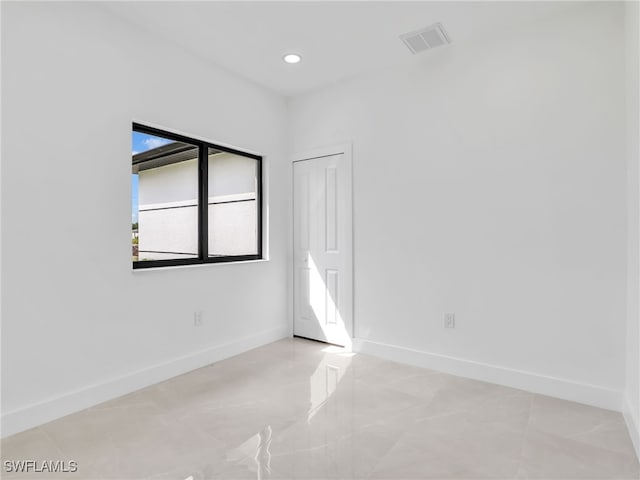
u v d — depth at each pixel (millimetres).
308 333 3711
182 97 2820
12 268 1958
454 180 2801
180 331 2816
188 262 2986
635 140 1947
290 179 3803
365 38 2684
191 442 1863
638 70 1840
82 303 2240
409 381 2656
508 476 1600
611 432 1953
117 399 2363
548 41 2424
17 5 1973
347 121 3379
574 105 2338
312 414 2160
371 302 3242
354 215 3338
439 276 2873
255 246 3691
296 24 2510
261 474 1610
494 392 2467
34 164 2035
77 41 2215
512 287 2564
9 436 1923
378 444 1845
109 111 2371
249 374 2791
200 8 2330
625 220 2180
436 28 2551
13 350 1960
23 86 1992
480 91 2684
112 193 2391
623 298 2189
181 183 3486
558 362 2398
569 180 2355
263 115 3549
